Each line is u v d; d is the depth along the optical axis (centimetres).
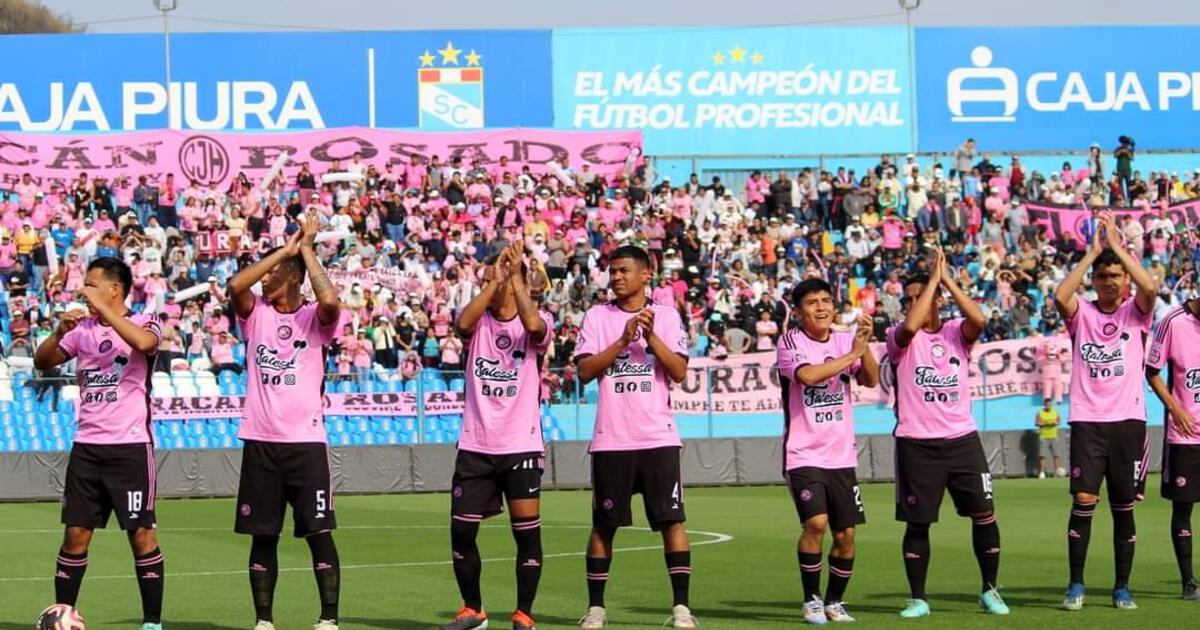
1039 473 3525
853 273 4044
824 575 1546
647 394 1168
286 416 1108
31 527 2345
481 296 1130
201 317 3522
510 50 4478
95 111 4319
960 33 4634
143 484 1120
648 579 1523
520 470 1131
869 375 1216
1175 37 4706
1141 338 1283
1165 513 2362
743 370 3484
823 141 4584
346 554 1831
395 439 3334
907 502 1230
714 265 3947
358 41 4428
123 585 1516
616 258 1173
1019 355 3622
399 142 4203
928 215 4228
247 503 1112
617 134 4322
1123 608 1254
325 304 1098
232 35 4378
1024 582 1452
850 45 4597
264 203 3975
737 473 3388
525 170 4219
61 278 3628
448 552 1852
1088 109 4666
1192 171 4694
